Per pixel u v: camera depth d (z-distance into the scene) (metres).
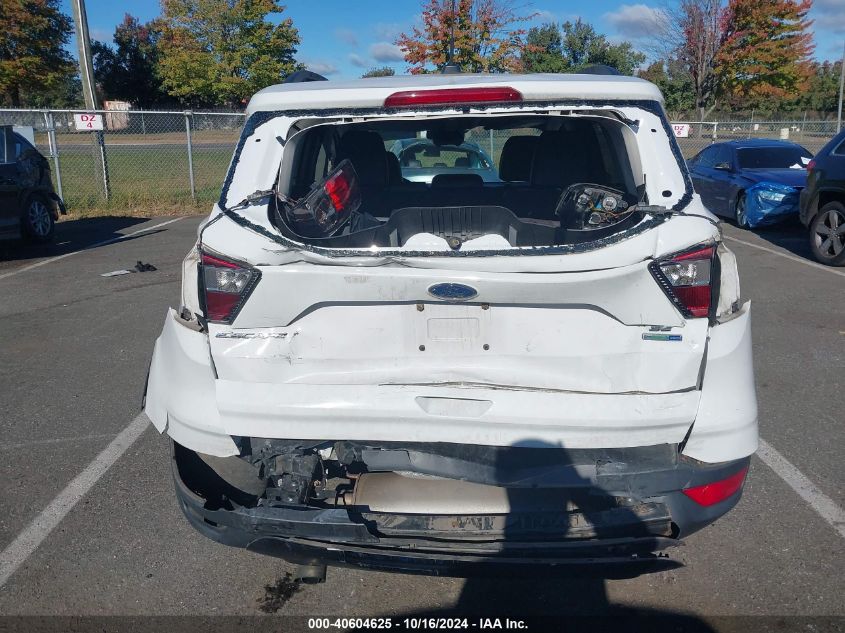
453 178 4.55
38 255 10.84
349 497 2.71
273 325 2.54
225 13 36.47
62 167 23.77
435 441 2.50
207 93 38.59
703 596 3.08
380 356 2.55
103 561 3.36
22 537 3.56
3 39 42.75
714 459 2.53
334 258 2.42
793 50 27.69
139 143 29.53
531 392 2.49
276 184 2.83
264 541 2.58
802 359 6.03
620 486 2.51
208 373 2.60
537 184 4.10
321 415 2.50
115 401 5.27
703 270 2.47
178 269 9.67
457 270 2.40
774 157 13.30
